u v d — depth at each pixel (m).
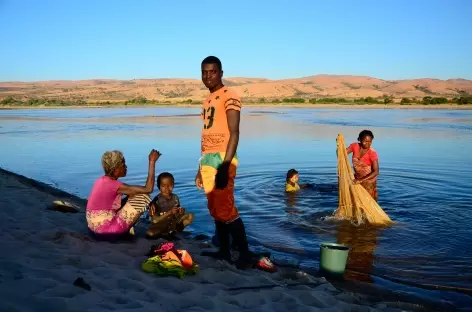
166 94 169.50
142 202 6.14
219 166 5.30
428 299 5.13
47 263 4.89
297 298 4.67
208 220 8.45
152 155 6.07
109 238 6.04
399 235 7.47
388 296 5.21
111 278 4.63
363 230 7.72
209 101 5.40
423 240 7.21
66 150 18.75
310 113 52.12
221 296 4.50
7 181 11.13
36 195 9.42
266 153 17.16
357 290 5.37
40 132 27.72
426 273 5.91
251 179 12.15
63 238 5.84
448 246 6.93
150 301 4.16
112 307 3.87
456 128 28.59
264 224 8.12
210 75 5.27
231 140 5.19
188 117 45.50
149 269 4.97
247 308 4.31
